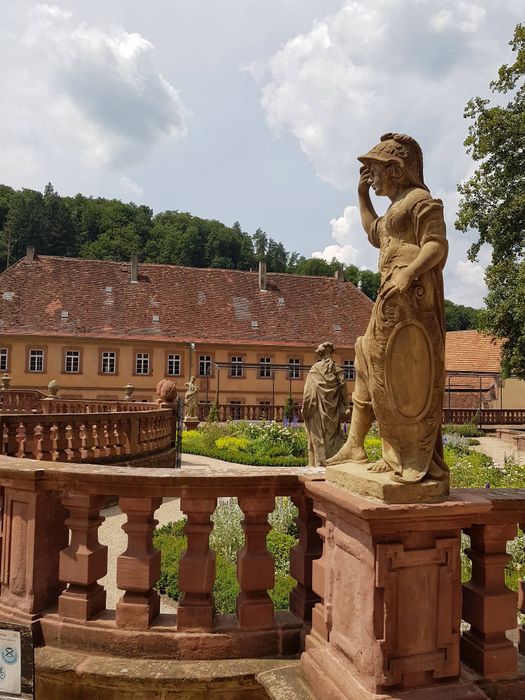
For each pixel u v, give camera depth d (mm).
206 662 3418
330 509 3152
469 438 32062
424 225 2861
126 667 3328
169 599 6727
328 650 3168
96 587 3686
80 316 46312
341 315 52688
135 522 3531
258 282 53219
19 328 44125
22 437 10930
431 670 2787
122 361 46250
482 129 26500
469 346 51312
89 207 91062
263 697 3346
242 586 3605
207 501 3541
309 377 9312
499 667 3232
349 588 2959
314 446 9211
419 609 2787
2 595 3729
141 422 14820
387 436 2891
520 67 25422
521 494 3395
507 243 26797
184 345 47375
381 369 2865
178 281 51156
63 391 44938
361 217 3352
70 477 3533
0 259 80938
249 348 48688
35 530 3621
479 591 3287
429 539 2814
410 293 2865
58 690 3375
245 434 26141
